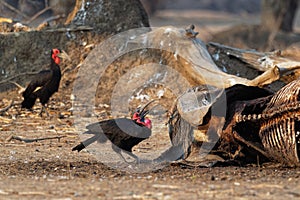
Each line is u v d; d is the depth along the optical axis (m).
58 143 27.03
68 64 37.06
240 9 126.56
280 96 20.94
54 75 33.25
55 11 45.66
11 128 30.50
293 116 19.97
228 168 21.08
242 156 21.80
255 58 35.72
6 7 45.12
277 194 17.02
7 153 24.92
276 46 61.59
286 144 20.19
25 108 34.38
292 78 29.17
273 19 75.62
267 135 20.80
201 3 135.50
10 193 17.48
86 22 38.47
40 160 23.44
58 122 31.86
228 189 17.62
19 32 37.75
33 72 36.91
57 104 35.41
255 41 68.38
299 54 37.41
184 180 19.11
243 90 22.47
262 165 21.36
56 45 37.53
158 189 17.77
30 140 27.09
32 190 17.80
